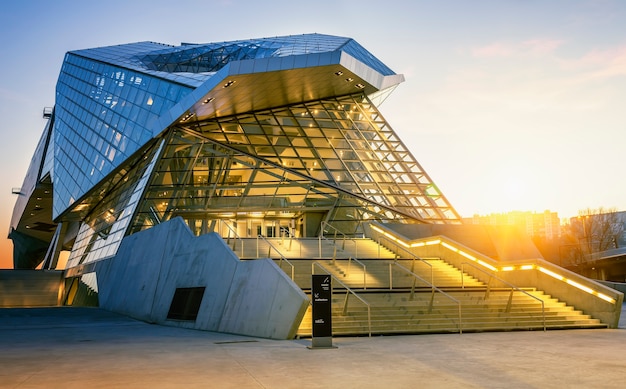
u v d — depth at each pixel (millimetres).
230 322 18859
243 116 39438
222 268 20547
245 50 47000
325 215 35781
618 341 15273
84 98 51094
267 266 17547
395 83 44188
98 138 45000
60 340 17109
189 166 35500
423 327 17969
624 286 33906
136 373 10594
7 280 47906
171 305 23922
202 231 35125
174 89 37938
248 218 36750
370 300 19688
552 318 19516
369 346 14367
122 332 19734
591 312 19984
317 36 49188
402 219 33781
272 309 16766
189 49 49438
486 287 22094
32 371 10992
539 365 11109
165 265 26016
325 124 40219
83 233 49125
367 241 30812
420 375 10055
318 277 14383
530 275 22438
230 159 36031
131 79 44250
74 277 44906
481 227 30828
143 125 38562
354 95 43312
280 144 37719
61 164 51750
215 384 9391
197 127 37562
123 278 31875
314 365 11281
